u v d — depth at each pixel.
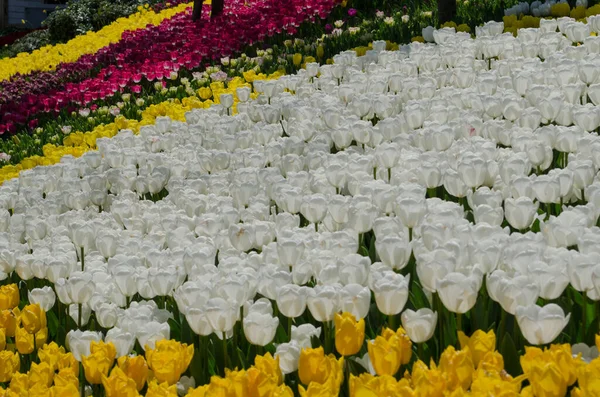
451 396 2.69
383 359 3.02
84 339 3.69
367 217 4.49
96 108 12.80
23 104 13.30
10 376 3.71
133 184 6.95
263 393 2.89
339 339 3.20
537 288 3.32
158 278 4.16
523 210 4.29
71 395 3.24
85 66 17.19
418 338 3.30
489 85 7.45
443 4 12.64
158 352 3.32
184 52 14.27
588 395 2.65
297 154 6.75
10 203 6.93
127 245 5.02
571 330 3.66
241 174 6.21
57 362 3.71
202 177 6.77
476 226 4.02
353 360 3.42
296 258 4.15
